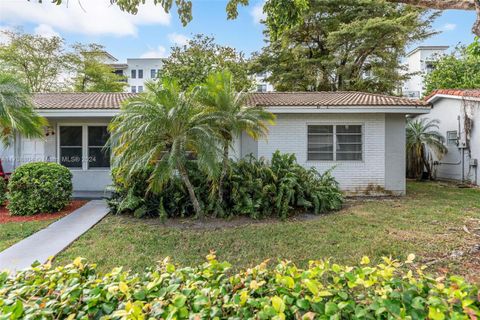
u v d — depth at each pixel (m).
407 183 13.05
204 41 21.41
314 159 10.24
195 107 6.91
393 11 19.78
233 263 4.50
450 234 5.71
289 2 5.51
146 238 5.65
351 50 20.44
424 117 15.27
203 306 1.68
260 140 10.13
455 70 18.69
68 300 1.75
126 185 7.26
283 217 7.03
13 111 7.54
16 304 1.62
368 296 1.75
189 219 7.02
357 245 5.13
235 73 20.73
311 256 4.71
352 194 10.18
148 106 6.24
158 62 48.84
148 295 1.81
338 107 9.57
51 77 23.69
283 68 22.73
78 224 6.56
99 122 10.66
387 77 20.55
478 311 1.53
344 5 20.34
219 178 7.15
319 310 1.60
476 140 12.14
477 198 9.39
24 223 6.63
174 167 6.46
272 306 1.57
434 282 1.79
